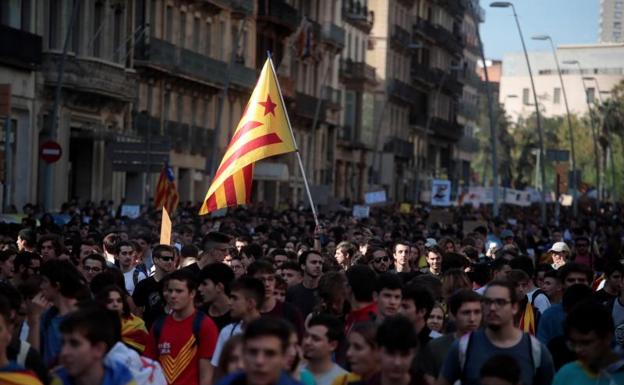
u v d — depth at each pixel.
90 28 49.41
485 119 141.25
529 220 63.97
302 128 78.19
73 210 39.12
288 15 72.75
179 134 59.59
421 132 112.50
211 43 63.75
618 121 141.88
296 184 76.44
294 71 76.69
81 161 51.53
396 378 10.28
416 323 13.02
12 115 45.50
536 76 184.50
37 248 19.53
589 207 90.56
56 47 48.12
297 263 17.11
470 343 11.30
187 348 13.04
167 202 33.34
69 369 9.91
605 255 23.64
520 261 18.39
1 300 10.24
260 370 8.78
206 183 63.69
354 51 91.81
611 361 10.69
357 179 94.19
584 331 10.68
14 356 10.94
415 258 22.64
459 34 126.69
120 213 40.16
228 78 49.59
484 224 43.25
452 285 14.84
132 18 53.94
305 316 16.41
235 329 12.96
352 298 13.63
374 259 20.31
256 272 13.85
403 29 102.69
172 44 57.50
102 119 51.38
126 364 10.36
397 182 103.62
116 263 20.81
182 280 13.05
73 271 12.90
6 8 44.97
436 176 116.25
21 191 46.25
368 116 92.69
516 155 139.62
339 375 11.17
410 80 108.12
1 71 44.12
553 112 183.75
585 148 142.12
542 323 14.35
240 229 30.69
